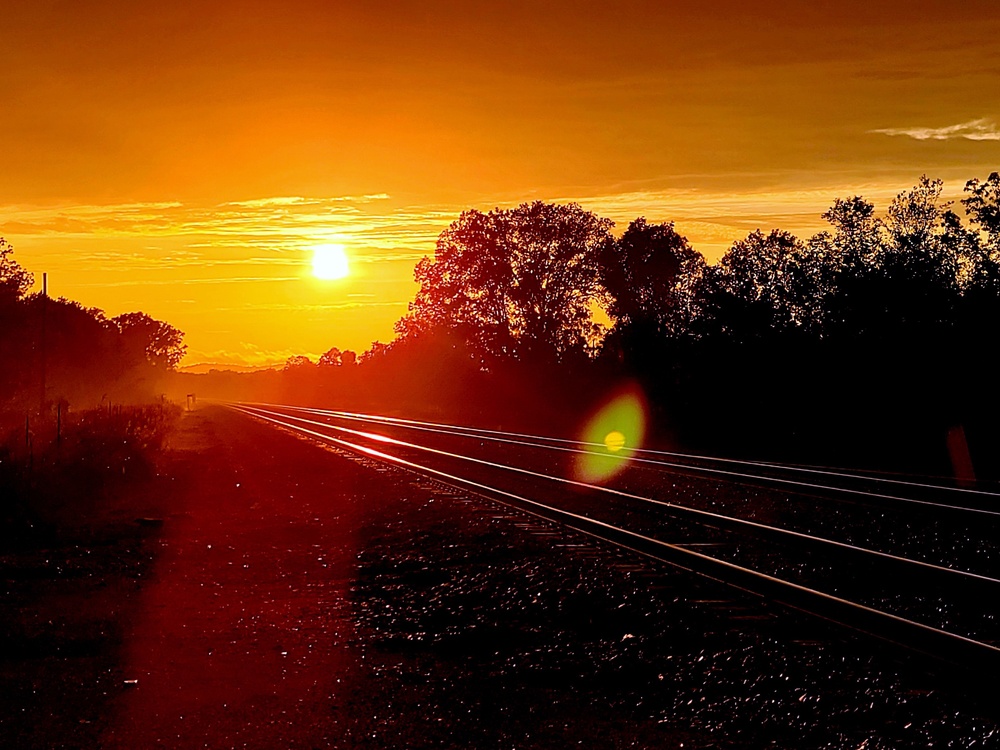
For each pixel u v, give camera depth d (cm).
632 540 1658
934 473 3206
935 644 964
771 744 777
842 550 1512
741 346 4784
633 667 984
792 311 4844
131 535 1983
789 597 1196
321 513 2319
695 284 5312
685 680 940
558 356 7350
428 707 888
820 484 2705
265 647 1120
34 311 4469
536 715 861
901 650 977
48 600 1378
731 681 926
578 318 7700
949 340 3959
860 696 866
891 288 4175
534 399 7062
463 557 1673
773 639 1048
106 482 2747
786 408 4544
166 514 2300
